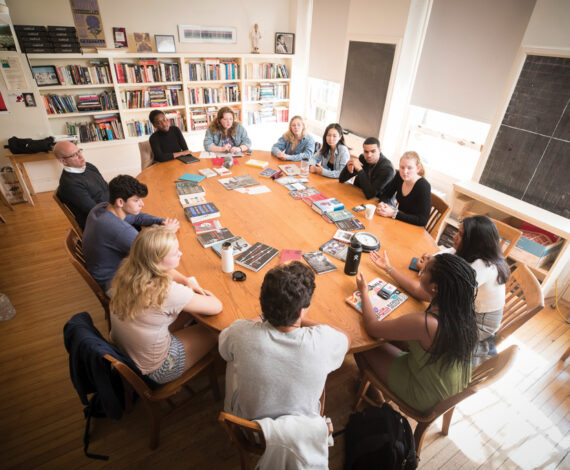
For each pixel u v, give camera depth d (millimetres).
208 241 1892
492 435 1758
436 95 3441
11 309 2379
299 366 1018
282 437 992
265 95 5379
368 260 1839
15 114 3768
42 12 3734
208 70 4762
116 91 4234
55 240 3252
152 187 2582
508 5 2666
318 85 5336
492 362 1342
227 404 1293
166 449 1625
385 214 2309
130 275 1250
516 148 2666
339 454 1636
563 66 2281
